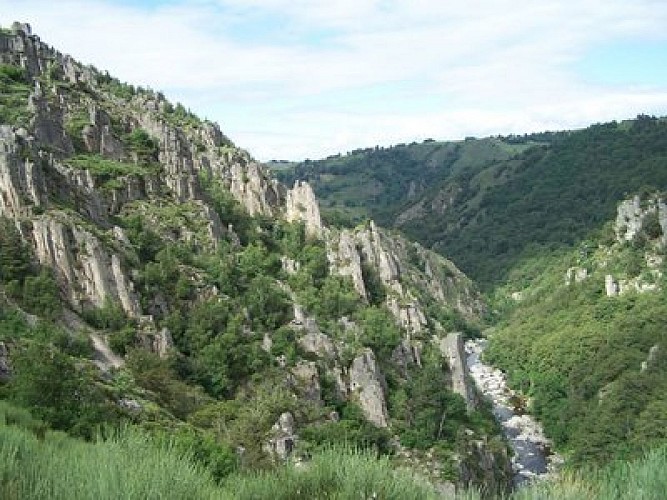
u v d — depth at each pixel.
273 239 152.88
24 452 17.88
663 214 197.75
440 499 21.05
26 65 144.00
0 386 57.94
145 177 131.62
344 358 112.44
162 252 113.25
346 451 22.56
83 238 98.88
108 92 169.50
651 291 181.38
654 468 18.67
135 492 16.41
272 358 104.50
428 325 144.88
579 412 142.38
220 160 165.38
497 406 169.75
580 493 19.17
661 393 126.19
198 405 88.50
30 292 86.88
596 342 166.88
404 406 108.38
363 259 151.25
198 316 104.62
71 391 55.94
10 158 98.88
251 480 22.22
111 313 94.75
